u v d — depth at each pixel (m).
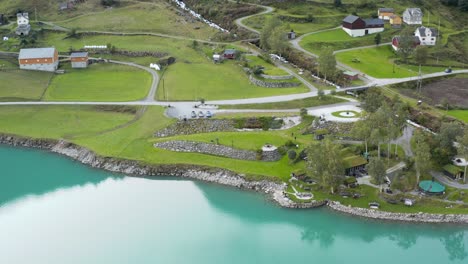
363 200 137.12
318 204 138.00
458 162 148.38
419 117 179.12
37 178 159.25
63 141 177.38
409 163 147.50
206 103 192.38
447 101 190.50
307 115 176.88
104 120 189.12
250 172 152.12
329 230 130.38
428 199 135.12
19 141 181.00
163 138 172.00
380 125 148.88
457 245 124.94
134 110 192.75
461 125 162.38
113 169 161.62
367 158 151.75
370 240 127.19
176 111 187.12
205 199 144.62
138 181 155.38
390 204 134.88
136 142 171.62
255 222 134.38
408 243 125.69
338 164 137.38
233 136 167.88
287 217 135.50
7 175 161.12
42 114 195.12
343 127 168.12
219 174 153.75
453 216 129.88
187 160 160.62
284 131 170.12
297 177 147.38
